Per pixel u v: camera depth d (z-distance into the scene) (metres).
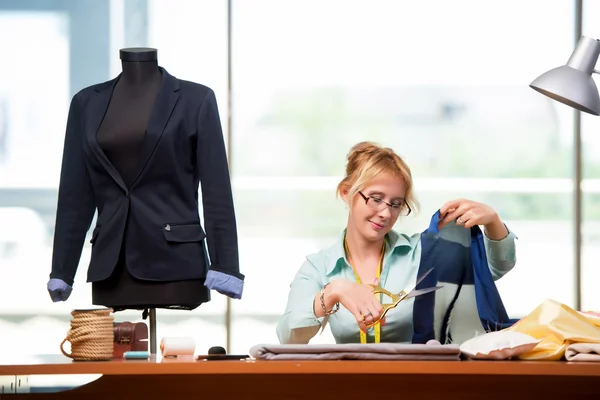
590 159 6.63
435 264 3.71
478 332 3.67
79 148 4.02
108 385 3.06
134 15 6.64
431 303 3.67
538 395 3.01
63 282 3.97
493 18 6.65
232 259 3.91
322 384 3.00
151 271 3.82
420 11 6.67
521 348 2.96
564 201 6.64
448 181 6.63
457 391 3.01
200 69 6.66
